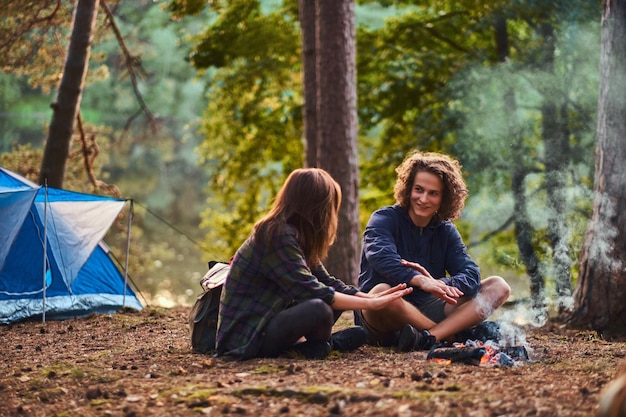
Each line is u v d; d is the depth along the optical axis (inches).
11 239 293.9
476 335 215.5
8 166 588.1
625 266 292.5
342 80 430.0
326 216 195.5
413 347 207.8
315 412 142.9
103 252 358.6
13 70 550.9
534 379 162.7
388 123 641.0
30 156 596.7
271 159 686.5
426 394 148.7
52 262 330.0
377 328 216.1
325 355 194.7
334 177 428.5
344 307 193.0
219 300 210.1
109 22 560.1
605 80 300.7
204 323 210.8
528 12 539.8
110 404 157.0
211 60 634.2
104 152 687.7
